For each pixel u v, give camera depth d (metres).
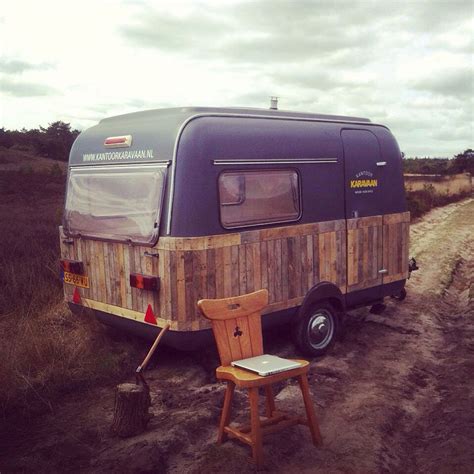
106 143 6.08
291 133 6.25
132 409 4.50
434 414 5.30
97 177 6.12
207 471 4.03
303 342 6.41
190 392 5.47
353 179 6.95
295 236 6.25
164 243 5.28
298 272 6.31
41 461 4.14
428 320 8.35
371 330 7.77
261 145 5.88
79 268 6.38
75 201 6.45
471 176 53.91
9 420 4.85
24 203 18.66
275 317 6.11
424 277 11.29
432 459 4.45
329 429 4.79
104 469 4.03
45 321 6.94
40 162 45.53
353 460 4.29
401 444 4.74
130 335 6.59
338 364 6.40
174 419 4.83
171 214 5.28
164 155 5.40
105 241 5.98
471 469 4.22
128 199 5.70
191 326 5.34
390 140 7.59
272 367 4.08
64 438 4.50
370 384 5.86
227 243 5.56
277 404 5.23
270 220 5.99
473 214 24.28
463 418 5.07
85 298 6.39
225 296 5.58
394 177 7.59
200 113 5.59
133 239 5.61
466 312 8.98
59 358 5.84
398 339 7.44
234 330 4.37
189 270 5.29
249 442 4.11
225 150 5.55
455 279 11.69
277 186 6.07
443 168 61.66
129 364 6.04
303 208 6.34
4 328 6.74
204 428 4.71
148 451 4.19
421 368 6.45
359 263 7.09
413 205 23.39
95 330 6.54
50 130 63.88
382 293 7.51
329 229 6.65
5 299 7.66
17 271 8.54
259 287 5.90
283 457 4.27
